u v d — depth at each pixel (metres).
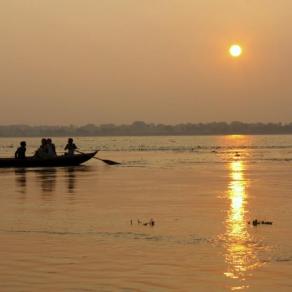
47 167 75.06
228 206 35.16
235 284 18.22
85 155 77.56
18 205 35.91
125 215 31.50
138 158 108.19
